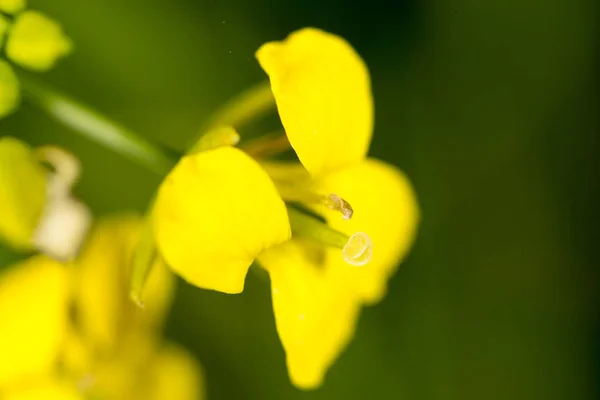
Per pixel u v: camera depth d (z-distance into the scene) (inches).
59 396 7.4
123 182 8.1
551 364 8.3
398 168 8.3
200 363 8.1
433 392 8.2
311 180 6.9
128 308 7.4
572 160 8.4
